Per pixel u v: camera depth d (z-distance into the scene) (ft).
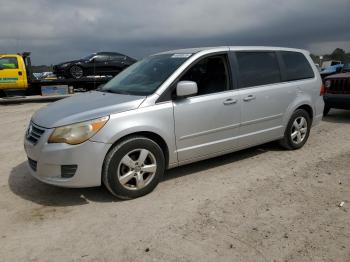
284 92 18.44
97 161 12.64
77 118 12.64
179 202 13.26
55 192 14.49
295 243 10.30
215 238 10.64
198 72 15.34
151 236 10.87
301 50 20.57
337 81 28.48
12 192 14.61
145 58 18.24
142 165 13.62
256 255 9.75
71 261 9.74
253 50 17.63
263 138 17.97
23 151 21.20
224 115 15.84
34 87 52.80
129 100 13.67
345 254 9.74
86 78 55.26
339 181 15.03
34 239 10.93
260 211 12.35
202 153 15.55
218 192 14.12
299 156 18.75
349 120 29.25
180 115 14.39
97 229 11.42
